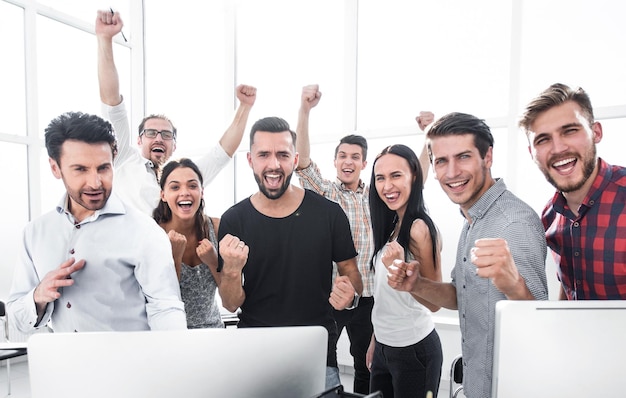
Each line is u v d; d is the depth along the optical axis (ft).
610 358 1.90
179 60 13.98
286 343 2.31
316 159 11.94
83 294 3.92
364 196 9.38
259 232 5.08
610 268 3.68
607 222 3.66
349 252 5.29
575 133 3.26
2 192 11.21
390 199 5.27
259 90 12.60
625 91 8.30
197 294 5.48
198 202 5.91
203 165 7.75
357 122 11.52
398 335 5.11
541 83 9.09
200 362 2.16
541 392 1.91
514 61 9.24
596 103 8.57
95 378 2.11
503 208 3.46
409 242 5.13
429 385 5.16
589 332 1.91
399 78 10.85
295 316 5.02
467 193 3.56
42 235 4.01
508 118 9.32
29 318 3.63
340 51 11.48
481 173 3.55
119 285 3.97
